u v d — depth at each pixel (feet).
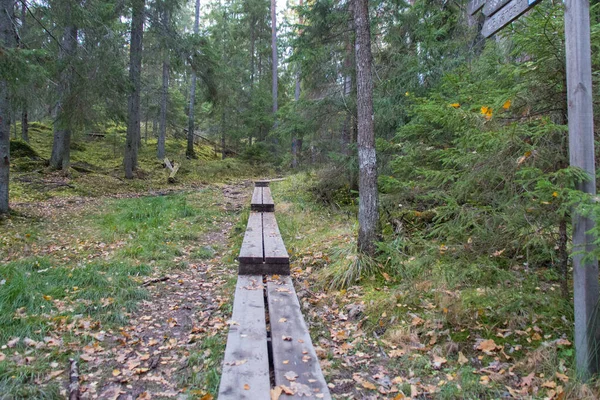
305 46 31.09
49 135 73.87
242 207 38.14
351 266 16.93
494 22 11.07
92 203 38.27
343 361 11.44
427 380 10.48
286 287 14.75
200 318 14.51
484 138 10.51
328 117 33.58
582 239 8.86
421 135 17.07
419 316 13.28
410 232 18.57
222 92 68.74
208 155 87.81
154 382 10.61
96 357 11.68
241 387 8.48
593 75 10.68
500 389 9.82
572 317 11.62
